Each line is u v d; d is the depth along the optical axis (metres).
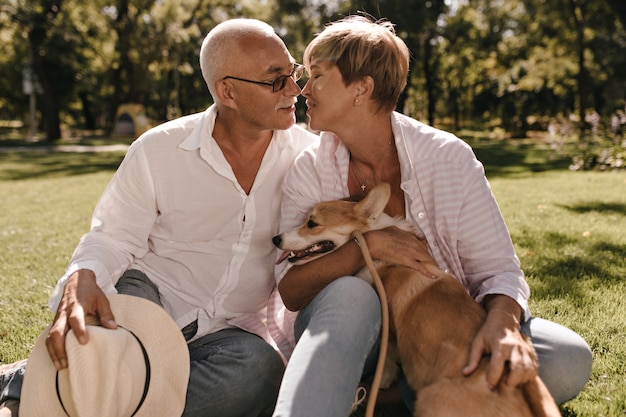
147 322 2.27
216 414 2.36
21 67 36.06
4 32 30.17
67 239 6.48
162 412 2.19
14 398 2.38
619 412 2.47
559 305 3.73
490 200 2.52
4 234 6.84
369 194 2.64
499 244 2.50
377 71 2.48
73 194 10.42
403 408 2.60
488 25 34.78
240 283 2.76
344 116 2.56
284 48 2.65
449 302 2.35
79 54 29.06
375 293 2.28
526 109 40.38
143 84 34.25
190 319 2.69
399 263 2.46
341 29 2.53
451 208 2.49
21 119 60.06
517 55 34.69
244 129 2.66
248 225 2.75
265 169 2.76
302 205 2.79
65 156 20.34
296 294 2.59
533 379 2.00
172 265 2.77
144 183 2.68
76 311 2.11
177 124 2.72
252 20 2.69
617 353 3.04
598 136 12.99
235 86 2.57
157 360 2.23
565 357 2.28
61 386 2.04
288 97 2.64
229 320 2.78
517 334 2.13
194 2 32.97
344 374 1.98
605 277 4.30
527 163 14.92
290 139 2.88
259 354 2.38
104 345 2.02
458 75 40.38
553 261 4.77
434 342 2.26
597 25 26.66
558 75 30.38
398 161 2.72
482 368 2.04
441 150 2.53
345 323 2.08
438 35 32.31
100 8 29.36
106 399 1.95
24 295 4.35
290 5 27.78
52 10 27.20
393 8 24.27
